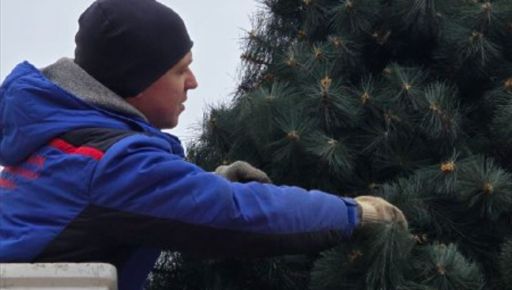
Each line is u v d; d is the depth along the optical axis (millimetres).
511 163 4777
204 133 5184
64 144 2031
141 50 2176
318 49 4918
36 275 1866
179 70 2254
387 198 4477
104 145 2002
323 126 4727
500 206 4367
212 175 2029
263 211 2035
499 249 4555
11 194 2080
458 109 4789
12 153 2076
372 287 3982
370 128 4766
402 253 3834
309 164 4688
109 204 1976
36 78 2076
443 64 4926
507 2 4793
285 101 4695
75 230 1994
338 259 4098
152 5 2213
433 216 4512
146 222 1979
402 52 5062
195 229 1996
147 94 2215
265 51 5371
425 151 4754
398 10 4914
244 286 4984
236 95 5352
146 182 1972
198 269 5070
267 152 4727
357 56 4973
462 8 4820
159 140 2059
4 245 2025
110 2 2188
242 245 2041
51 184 2016
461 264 4125
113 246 2027
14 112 2057
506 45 4867
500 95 4754
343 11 4926
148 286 5117
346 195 4750
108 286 1885
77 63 2211
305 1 5137
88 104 2074
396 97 4703
